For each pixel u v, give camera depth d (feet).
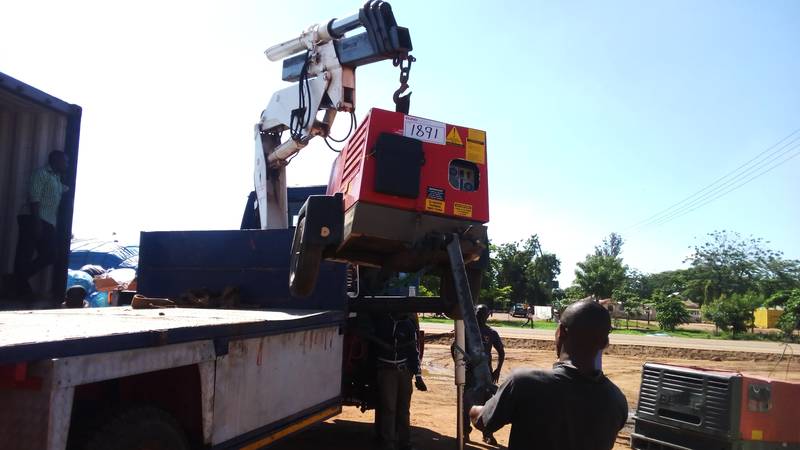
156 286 23.09
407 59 21.45
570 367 8.13
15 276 21.22
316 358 17.02
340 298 19.67
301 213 16.79
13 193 22.26
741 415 18.11
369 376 22.57
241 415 13.21
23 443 8.51
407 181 14.24
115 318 13.85
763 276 197.88
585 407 7.91
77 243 75.82
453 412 30.66
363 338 21.90
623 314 149.07
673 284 206.59
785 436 18.49
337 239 14.98
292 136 25.99
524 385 8.06
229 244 22.29
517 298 193.88
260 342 14.08
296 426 15.69
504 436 26.43
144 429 10.70
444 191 14.84
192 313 16.81
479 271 16.42
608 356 66.74
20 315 14.79
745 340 104.12
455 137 15.28
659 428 20.24
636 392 39.68
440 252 15.05
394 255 16.11
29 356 8.24
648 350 70.54
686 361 64.85
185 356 11.32
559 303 149.89
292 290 16.24
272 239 21.67
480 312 24.49
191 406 12.07
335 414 18.12
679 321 127.34
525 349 69.82
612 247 231.09
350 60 23.91
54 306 22.66
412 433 25.84
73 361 8.84
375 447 22.68
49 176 22.04
